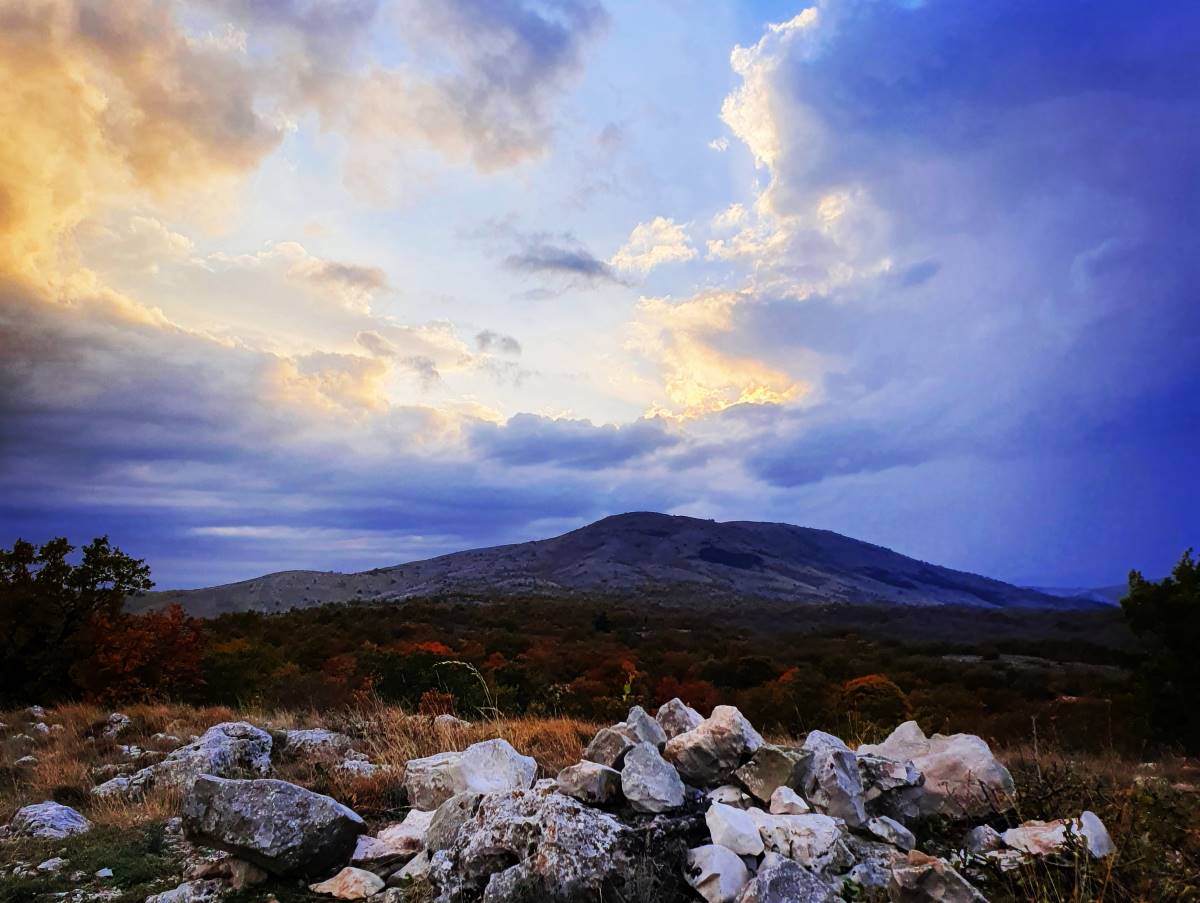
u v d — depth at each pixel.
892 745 6.61
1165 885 4.16
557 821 4.50
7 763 9.88
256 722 12.34
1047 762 8.05
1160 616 14.91
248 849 5.04
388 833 5.85
